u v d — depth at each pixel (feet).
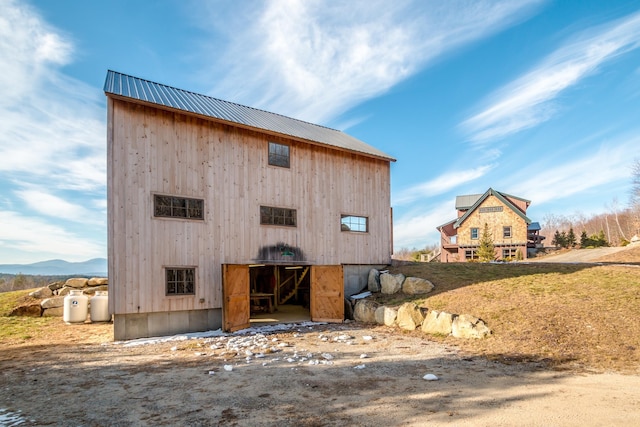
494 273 44.11
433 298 38.06
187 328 35.40
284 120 53.16
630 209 160.97
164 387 18.65
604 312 28.60
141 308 32.76
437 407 15.57
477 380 19.48
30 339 32.73
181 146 36.24
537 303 32.12
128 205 32.78
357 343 29.63
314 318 42.80
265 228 41.32
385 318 37.19
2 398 17.21
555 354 23.77
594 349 24.00
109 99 32.58
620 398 16.47
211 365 23.00
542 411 14.98
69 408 15.88
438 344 28.55
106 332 35.86
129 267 32.42
